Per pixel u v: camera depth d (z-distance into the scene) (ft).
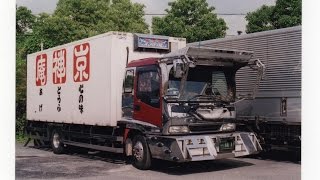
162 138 35.63
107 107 41.27
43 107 55.11
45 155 50.98
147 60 37.65
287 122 40.98
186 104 35.96
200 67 36.91
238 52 37.45
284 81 41.27
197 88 36.58
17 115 75.05
